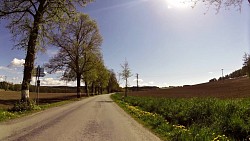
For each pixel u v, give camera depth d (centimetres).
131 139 1123
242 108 1419
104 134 1223
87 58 5934
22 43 2439
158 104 2628
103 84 10706
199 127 1373
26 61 2452
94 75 6334
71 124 1527
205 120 1483
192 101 2283
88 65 5997
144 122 1744
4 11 2433
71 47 5600
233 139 1089
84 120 1759
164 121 1628
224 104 1619
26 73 2445
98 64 6197
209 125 1367
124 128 1442
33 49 2462
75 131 1276
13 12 2458
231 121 1220
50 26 2562
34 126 1397
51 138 1074
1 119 1648
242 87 7081
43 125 1445
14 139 1032
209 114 1552
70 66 5784
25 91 2428
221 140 1021
